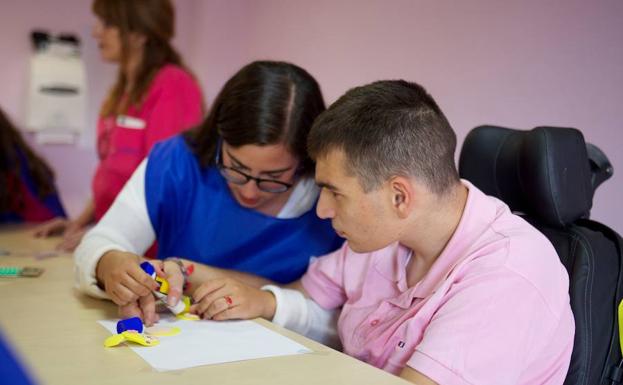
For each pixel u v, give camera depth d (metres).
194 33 3.37
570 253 1.06
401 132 0.95
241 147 1.22
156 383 0.80
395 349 1.02
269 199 1.39
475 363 0.86
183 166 1.44
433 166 0.97
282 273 1.42
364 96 0.99
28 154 2.39
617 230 1.55
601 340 1.04
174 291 1.13
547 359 0.95
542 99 1.71
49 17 3.13
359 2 2.36
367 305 1.17
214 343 0.99
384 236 1.00
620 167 1.53
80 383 0.79
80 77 3.21
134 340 0.96
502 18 1.82
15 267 1.48
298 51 2.70
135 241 1.40
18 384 0.35
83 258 1.25
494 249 0.96
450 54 1.99
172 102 2.09
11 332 1.00
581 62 1.61
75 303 1.19
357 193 0.97
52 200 2.43
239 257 1.43
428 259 1.06
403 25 2.16
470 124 1.93
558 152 1.09
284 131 1.21
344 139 0.96
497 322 0.88
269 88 1.21
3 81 3.08
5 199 2.31
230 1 3.12
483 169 1.24
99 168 2.23
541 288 0.93
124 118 2.14
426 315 0.98
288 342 1.01
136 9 2.07
